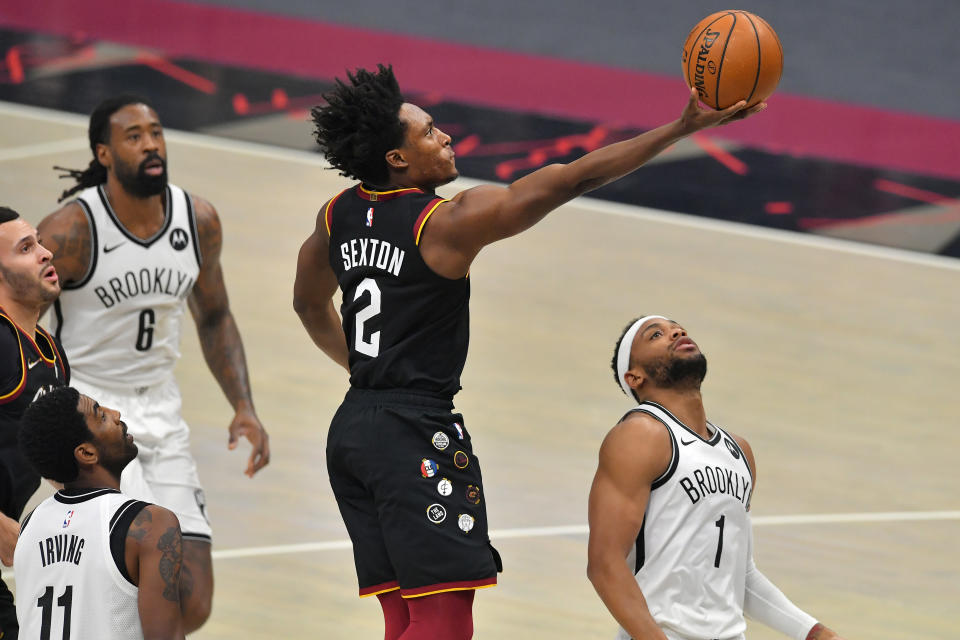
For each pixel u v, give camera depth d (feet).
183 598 36.58
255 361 61.77
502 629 41.11
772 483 53.47
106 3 120.47
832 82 113.80
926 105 111.04
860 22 124.57
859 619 43.34
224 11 120.88
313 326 32.58
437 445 27.94
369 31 118.52
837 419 60.03
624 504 28.07
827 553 47.83
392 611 29.25
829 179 95.04
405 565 27.84
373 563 28.86
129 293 37.73
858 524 50.37
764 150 99.96
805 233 85.30
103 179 37.96
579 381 62.13
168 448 38.47
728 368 64.69
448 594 27.99
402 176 28.50
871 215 89.10
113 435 26.58
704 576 28.37
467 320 28.73
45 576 25.84
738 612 29.04
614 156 25.79
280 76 106.83
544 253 78.74
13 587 41.91
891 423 60.13
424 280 27.63
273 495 49.67
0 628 30.68
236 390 41.11
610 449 28.48
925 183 95.61
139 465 37.45
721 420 58.90
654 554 28.27
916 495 53.31
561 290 73.20
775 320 71.36
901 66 117.60
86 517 25.71
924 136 104.58
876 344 69.36
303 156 92.17
